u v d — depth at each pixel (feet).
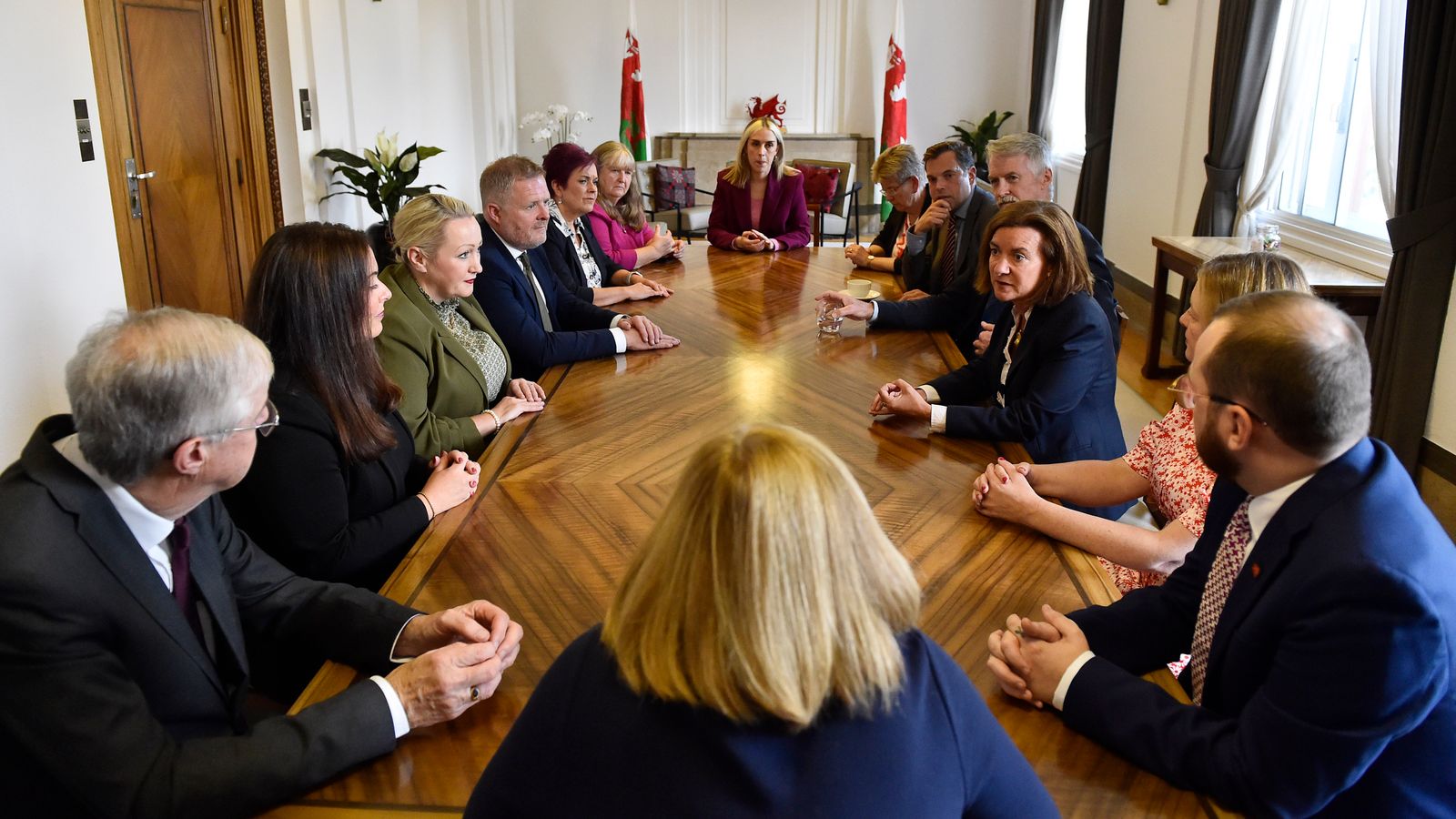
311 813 3.80
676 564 2.80
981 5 31.14
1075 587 5.41
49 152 10.03
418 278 8.41
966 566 5.63
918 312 11.03
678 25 31.04
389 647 4.77
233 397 4.11
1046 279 7.85
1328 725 3.51
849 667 2.75
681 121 31.94
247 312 6.06
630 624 2.87
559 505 6.44
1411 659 3.41
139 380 3.91
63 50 10.37
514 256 10.38
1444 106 11.15
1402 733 3.52
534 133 30.71
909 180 13.44
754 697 2.66
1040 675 4.41
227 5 15.16
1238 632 4.00
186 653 4.36
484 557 5.74
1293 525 3.87
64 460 4.14
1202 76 19.22
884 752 2.80
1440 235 11.46
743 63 31.86
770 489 2.74
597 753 2.82
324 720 4.01
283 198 16.98
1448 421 11.75
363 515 6.44
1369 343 13.66
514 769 2.95
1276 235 15.70
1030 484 6.82
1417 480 12.24
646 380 9.13
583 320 11.14
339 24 18.40
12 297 9.21
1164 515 6.72
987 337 10.05
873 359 9.84
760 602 2.67
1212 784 3.81
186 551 4.65
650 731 2.80
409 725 4.20
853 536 2.83
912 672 2.98
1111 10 23.54
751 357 9.89
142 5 13.12
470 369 8.53
